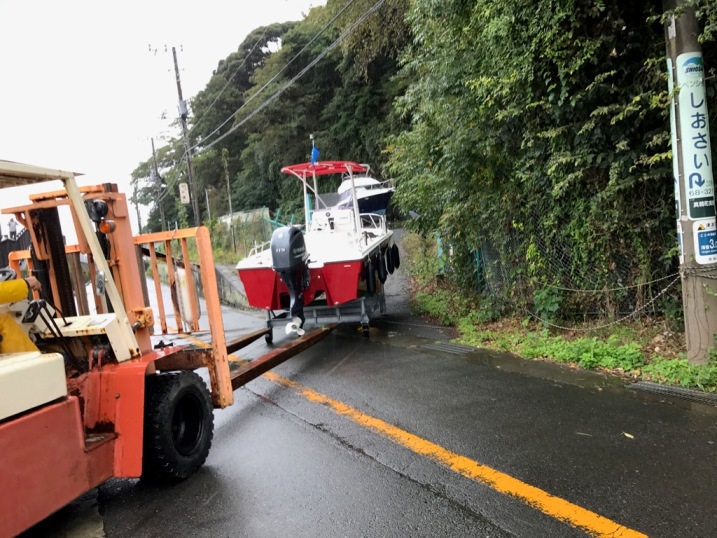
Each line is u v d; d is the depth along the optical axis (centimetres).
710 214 479
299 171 1020
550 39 564
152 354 391
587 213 627
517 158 709
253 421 483
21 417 275
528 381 532
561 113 610
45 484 283
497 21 609
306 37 3219
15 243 557
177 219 4403
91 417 342
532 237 704
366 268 834
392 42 2130
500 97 665
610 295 638
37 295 396
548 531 278
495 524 288
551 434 399
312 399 532
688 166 480
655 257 596
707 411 417
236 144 4203
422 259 1267
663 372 496
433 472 354
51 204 375
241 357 751
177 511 329
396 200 1021
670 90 485
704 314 484
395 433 425
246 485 357
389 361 656
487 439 399
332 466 375
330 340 810
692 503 293
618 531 273
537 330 700
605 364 546
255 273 788
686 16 466
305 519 308
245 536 295
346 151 3070
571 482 326
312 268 759
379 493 331
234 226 2791
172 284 486
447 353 673
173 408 362
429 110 798
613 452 362
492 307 811
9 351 321
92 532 312
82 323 355
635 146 581
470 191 777
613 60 569
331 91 3325
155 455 353
